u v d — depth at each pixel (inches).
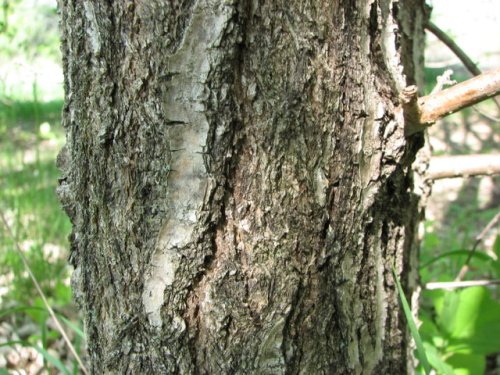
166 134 12.3
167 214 12.7
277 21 11.9
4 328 28.6
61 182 14.9
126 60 12.3
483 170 19.5
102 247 13.7
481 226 44.4
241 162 12.5
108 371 14.2
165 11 11.8
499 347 21.6
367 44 12.9
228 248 12.8
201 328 13.2
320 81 12.3
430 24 19.9
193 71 11.9
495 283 19.9
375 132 13.1
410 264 17.8
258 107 12.2
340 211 13.2
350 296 13.8
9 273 36.4
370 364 14.7
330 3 12.1
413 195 16.5
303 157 12.5
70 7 12.7
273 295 12.9
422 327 22.9
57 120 49.8
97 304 14.2
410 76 17.7
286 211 12.7
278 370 13.3
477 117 64.9
